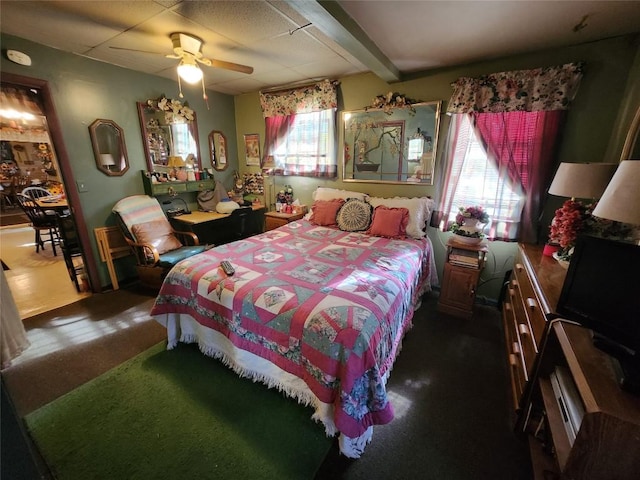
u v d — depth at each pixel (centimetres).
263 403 159
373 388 127
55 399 161
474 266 242
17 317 200
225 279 177
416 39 207
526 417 138
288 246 245
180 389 169
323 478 122
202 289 180
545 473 118
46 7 174
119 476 122
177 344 211
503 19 177
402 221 272
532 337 144
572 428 103
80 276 332
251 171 434
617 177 116
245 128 421
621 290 93
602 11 164
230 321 167
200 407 156
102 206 293
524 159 237
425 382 179
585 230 165
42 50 236
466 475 124
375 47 216
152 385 171
